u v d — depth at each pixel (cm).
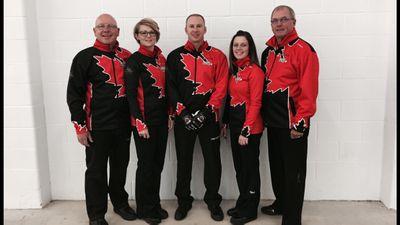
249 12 270
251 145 240
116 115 236
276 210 263
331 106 278
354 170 286
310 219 258
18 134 274
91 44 277
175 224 253
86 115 237
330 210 273
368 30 268
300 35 271
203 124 245
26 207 282
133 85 230
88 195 244
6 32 262
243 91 236
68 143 291
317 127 282
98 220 246
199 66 240
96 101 232
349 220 256
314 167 287
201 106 242
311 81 213
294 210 232
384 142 279
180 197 261
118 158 252
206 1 271
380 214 265
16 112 271
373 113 278
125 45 277
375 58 271
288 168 230
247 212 250
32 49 269
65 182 296
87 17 275
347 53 271
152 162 246
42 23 276
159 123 242
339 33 269
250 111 230
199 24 235
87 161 245
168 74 243
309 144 285
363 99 276
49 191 296
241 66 238
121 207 266
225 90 245
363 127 280
